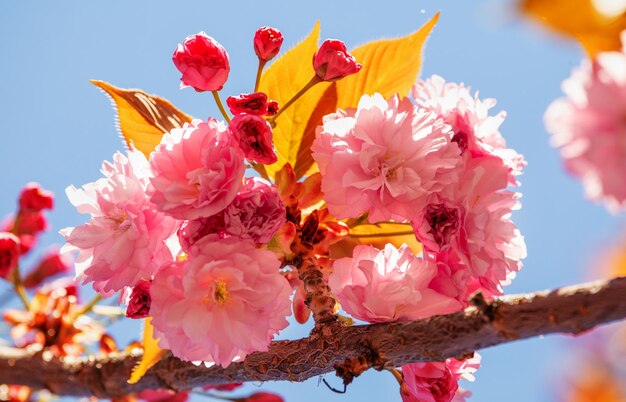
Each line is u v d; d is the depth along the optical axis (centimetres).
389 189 83
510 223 85
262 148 83
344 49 87
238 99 85
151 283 83
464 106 86
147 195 83
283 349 84
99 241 84
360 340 83
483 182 85
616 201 71
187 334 82
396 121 84
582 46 66
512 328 79
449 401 85
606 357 75
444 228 84
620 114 68
